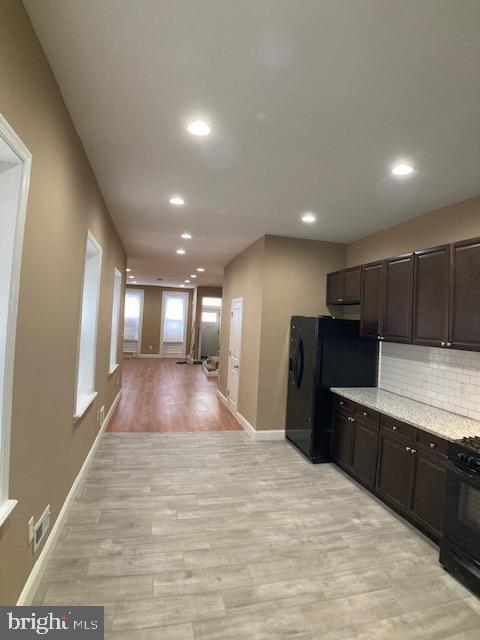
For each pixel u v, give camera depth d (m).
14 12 1.25
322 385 3.90
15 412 1.47
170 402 6.36
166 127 2.17
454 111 1.88
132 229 4.76
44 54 1.57
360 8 1.28
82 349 3.32
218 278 9.76
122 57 1.59
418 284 3.09
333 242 4.82
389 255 4.01
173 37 1.46
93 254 3.31
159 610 1.80
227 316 6.62
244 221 4.05
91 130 2.23
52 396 2.02
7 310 1.35
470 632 1.77
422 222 3.54
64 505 2.45
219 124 2.12
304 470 3.67
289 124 2.08
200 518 2.68
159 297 12.84
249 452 4.12
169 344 12.98
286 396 4.64
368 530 2.62
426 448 2.57
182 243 5.46
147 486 3.15
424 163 2.47
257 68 1.62
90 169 2.74
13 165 1.39
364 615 1.84
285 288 4.64
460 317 2.64
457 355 3.04
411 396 3.54
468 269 2.59
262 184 2.98
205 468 3.61
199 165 2.68
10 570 1.48
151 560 2.17
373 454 3.16
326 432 3.91
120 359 6.49
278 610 1.84
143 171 2.83
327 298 4.77
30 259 1.55
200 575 2.07
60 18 1.39
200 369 10.52
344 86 1.72
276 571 2.14
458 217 3.14
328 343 3.92
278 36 1.43
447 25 1.33
